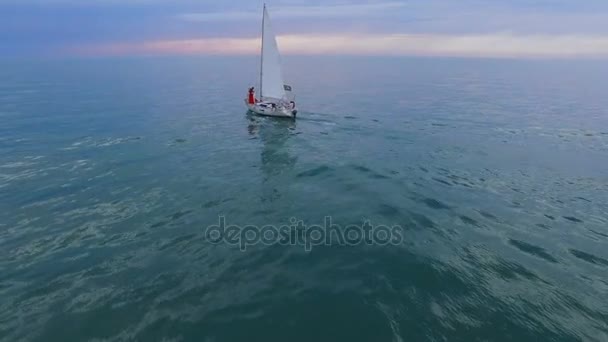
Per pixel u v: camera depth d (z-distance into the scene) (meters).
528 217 20.59
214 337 11.42
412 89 89.31
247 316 12.37
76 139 36.06
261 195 23.23
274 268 15.27
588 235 18.62
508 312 12.75
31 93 71.94
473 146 35.75
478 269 15.42
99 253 16.17
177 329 11.73
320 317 12.38
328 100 67.56
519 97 74.38
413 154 32.91
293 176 26.86
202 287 13.90
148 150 32.69
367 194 23.55
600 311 12.89
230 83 101.69
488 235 18.47
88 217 19.66
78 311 12.48
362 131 41.91
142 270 14.93
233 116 49.69
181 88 87.06
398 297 13.48
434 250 16.86
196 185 24.66
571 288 14.20
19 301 12.95
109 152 31.83
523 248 17.27
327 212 20.83
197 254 16.22
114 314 12.35
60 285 13.86
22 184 24.11
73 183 24.47
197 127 42.62
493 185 25.48
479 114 53.84
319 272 15.02
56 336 11.39
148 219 19.58
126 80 109.25
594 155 32.75
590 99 71.50
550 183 25.88
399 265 15.57
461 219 20.20
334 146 35.31
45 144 33.94
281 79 45.28
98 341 11.22
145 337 11.38
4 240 17.16
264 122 45.44
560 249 17.22
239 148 33.97
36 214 19.88
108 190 23.41
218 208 21.17
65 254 16.06
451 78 127.00
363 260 15.96
